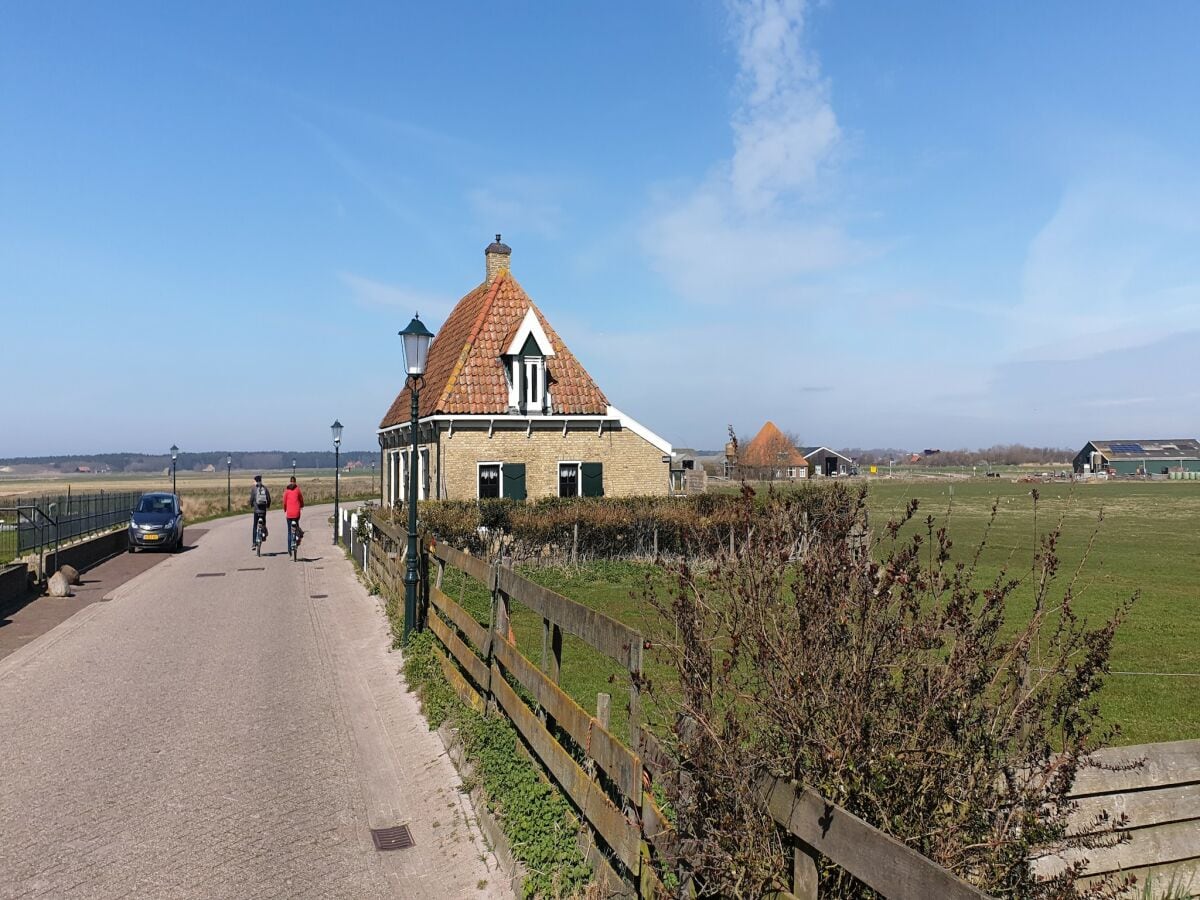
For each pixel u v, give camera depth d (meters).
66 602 15.95
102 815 6.06
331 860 5.38
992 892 3.23
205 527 37.97
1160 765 4.65
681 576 4.09
